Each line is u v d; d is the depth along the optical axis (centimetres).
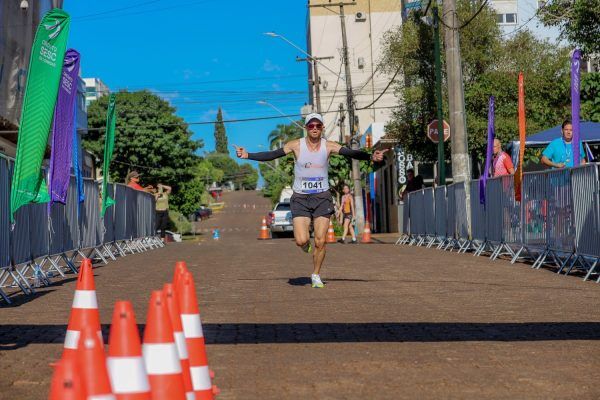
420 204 2553
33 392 526
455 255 1892
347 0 8831
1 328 798
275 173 11581
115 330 313
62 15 1195
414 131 3450
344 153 1138
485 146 3278
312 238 3384
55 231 1451
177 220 6247
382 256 1897
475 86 3231
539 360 621
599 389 527
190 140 7219
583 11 2466
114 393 302
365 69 8756
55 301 1045
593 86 3002
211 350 671
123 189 2219
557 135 2172
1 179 1095
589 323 798
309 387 538
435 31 2802
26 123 1166
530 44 3388
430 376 568
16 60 2566
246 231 7519
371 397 510
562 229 1373
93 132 7106
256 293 1091
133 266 1669
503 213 1705
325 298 1027
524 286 1151
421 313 880
